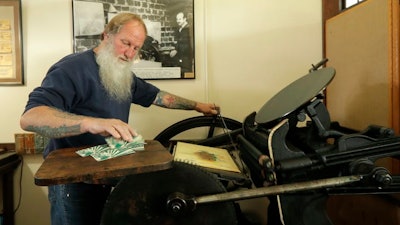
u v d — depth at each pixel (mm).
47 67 1891
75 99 1269
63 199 1234
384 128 1043
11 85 1865
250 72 2053
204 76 2020
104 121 1003
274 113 1166
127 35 1363
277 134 1017
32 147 1886
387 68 1361
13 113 1888
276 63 2064
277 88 2076
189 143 1553
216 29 2014
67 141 1275
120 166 837
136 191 952
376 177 903
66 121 985
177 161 983
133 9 1912
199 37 2002
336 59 1864
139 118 2006
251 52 2045
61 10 1882
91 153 975
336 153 981
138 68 1947
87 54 1375
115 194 945
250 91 2061
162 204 959
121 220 955
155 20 1940
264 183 1087
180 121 1876
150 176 951
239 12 2021
